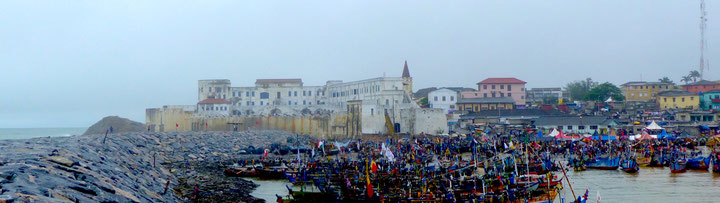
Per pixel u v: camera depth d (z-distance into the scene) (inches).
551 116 7372.1
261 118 7770.7
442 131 7101.4
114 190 2245.3
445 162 4065.0
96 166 2751.0
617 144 5182.1
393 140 6254.9
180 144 5541.3
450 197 2532.0
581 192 3019.2
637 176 3631.9
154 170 3582.7
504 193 2600.9
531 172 3533.5
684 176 3607.3
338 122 7308.1
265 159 4697.3
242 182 3454.7
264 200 2844.5
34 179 1989.4
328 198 2719.0
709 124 6633.9
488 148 4943.4
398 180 3029.0
